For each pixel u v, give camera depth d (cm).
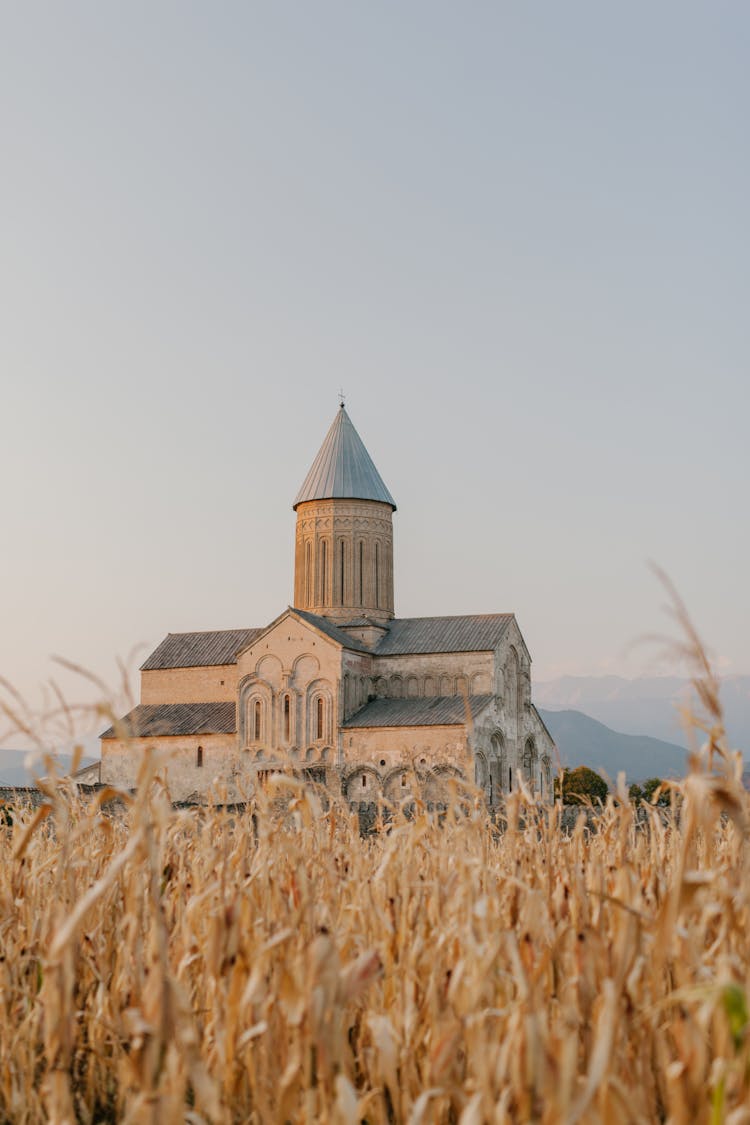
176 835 1184
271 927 891
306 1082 697
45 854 1197
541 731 9575
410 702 8806
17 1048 857
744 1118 559
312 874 1061
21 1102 812
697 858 941
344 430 10006
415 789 1175
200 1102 769
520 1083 630
